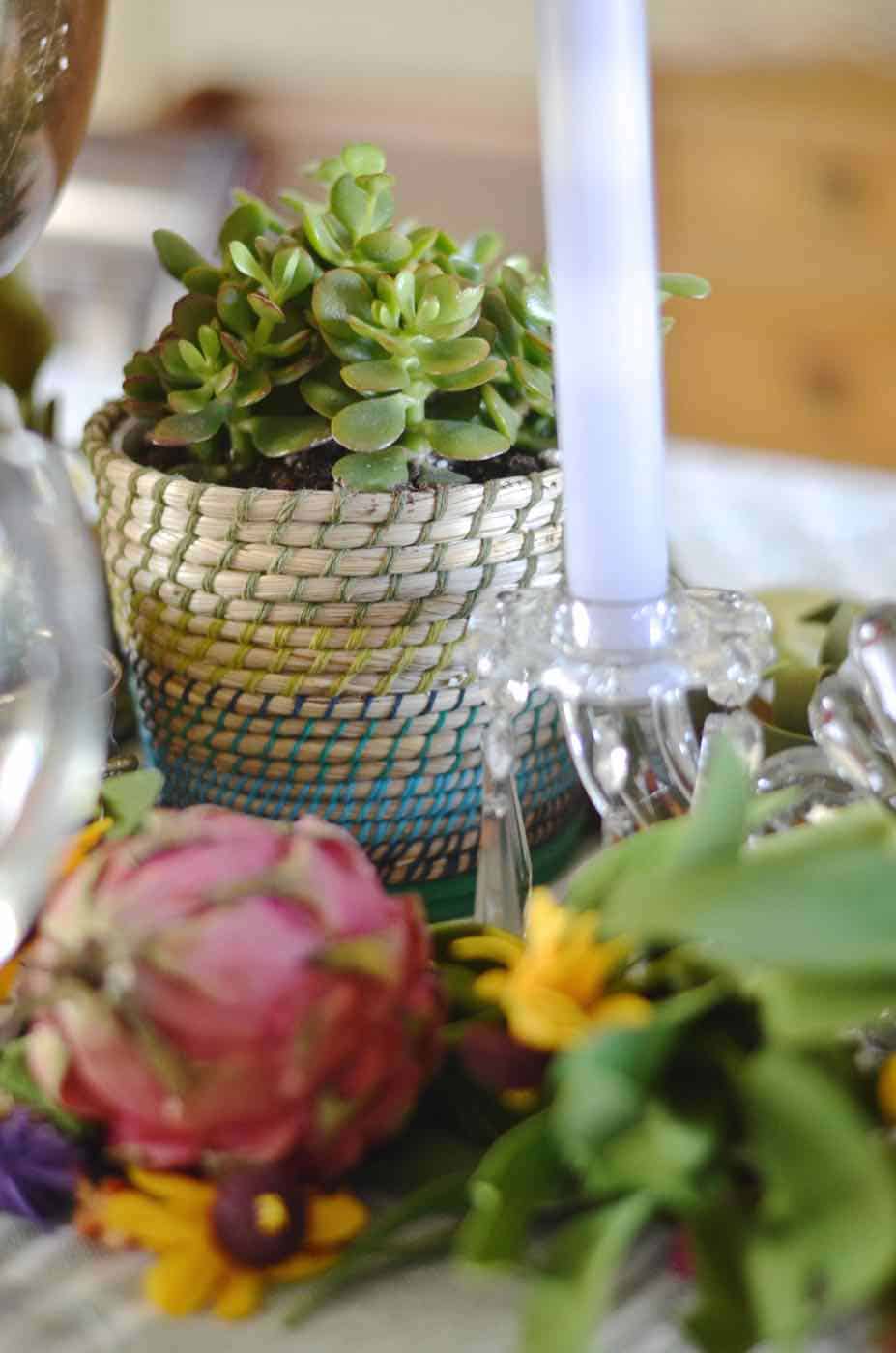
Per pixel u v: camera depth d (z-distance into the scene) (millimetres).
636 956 299
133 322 1140
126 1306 290
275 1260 283
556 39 317
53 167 432
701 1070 280
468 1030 303
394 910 295
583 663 351
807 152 1437
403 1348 278
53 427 572
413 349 405
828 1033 268
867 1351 266
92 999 274
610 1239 258
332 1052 277
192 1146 284
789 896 256
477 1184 272
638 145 323
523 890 382
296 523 404
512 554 417
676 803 358
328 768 433
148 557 431
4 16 382
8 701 343
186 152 1232
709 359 1564
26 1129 308
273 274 416
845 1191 247
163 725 456
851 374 1496
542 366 455
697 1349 263
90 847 349
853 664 361
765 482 708
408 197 1657
